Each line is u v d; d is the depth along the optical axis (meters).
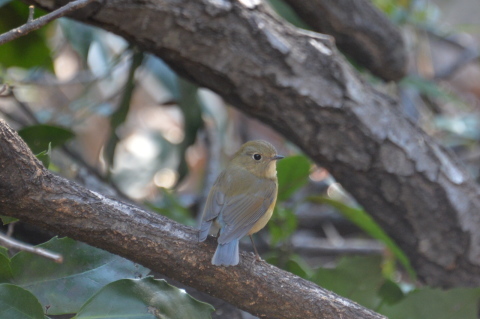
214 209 7.65
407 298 8.09
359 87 8.68
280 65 8.16
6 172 5.50
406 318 8.08
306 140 8.67
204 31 7.74
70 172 11.00
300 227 13.70
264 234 11.88
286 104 8.38
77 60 14.80
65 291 6.30
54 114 12.12
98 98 12.91
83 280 6.39
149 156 13.54
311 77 8.33
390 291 8.31
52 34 12.01
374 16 9.54
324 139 8.66
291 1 9.37
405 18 13.40
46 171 5.82
